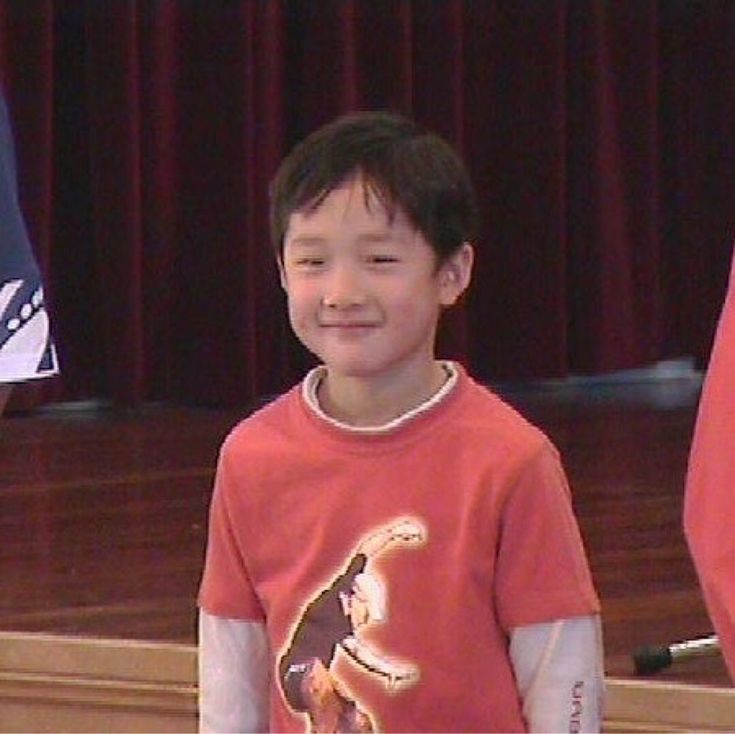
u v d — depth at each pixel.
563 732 4.01
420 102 13.14
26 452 11.09
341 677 4.07
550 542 4.00
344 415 4.23
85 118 12.26
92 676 7.02
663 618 7.50
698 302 14.04
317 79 12.73
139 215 12.31
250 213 12.48
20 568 8.27
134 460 10.84
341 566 4.08
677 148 13.93
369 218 4.05
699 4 13.73
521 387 13.80
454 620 4.01
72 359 12.43
